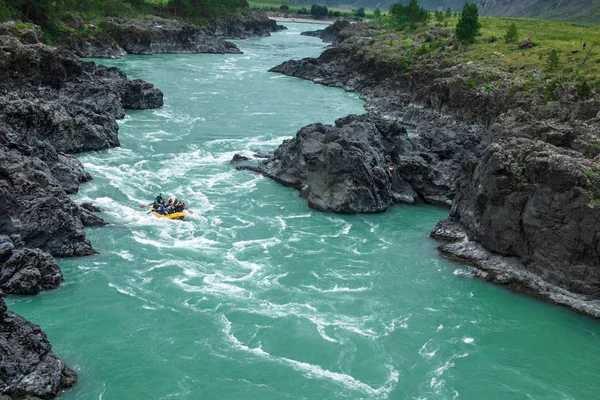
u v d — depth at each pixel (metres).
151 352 36.84
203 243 52.22
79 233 48.41
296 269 48.59
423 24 171.75
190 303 42.56
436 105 104.25
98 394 32.84
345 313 42.59
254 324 40.50
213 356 36.88
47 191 49.22
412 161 66.50
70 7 166.25
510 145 50.34
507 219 48.28
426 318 42.66
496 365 37.81
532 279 46.75
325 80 141.62
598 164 45.41
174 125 90.88
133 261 47.94
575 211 43.91
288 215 59.88
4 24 92.75
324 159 62.03
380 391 34.56
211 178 68.62
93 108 84.94
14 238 44.38
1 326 32.75
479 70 101.25
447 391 35.00
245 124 94.56
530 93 88.19
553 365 38.19
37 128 66.88
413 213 62.91
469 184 54.69
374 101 116.38
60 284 43.75
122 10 188.62
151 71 138.25
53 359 32.88
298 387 34.53
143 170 69.50
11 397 30.50
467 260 50.84
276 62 171.88
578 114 73.50
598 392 35.78
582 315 43.88
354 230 57.31
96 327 38.84
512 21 162.00
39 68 84.12
